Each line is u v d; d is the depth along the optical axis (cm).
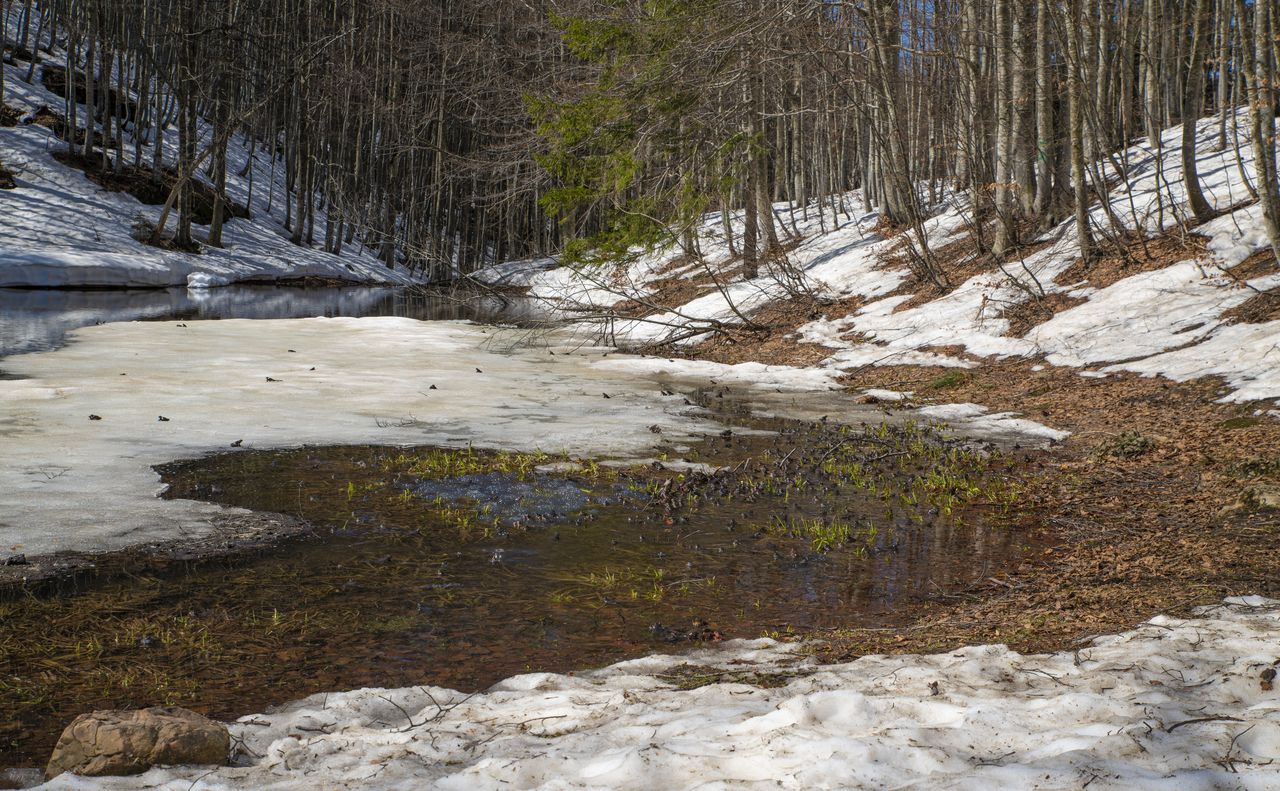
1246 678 418
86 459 967
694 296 3014
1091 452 1134
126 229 4122
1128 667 445
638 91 2073
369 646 560
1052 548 782
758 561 754
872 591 683
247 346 1950
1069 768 311
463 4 4931
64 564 673
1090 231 1956
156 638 558
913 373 1734
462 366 1816
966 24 2731
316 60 5088
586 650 562
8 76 4778
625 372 1850
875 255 2717
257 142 6012
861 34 2248
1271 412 1138
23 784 380
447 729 420
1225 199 2006
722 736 379
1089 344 1612
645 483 996
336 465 1016
